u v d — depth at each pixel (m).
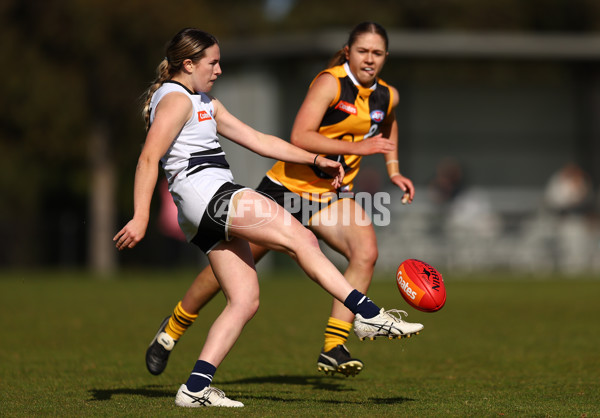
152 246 94.00
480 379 24.03
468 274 79.44
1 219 94.19
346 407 19.17
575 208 84.00
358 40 22.75
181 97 19.02
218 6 128.88
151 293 56.03
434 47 82.75
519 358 28.23
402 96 91.44
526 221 84.38
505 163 92.56
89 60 91.12
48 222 95.00
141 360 27.77
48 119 90.56
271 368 26.50
